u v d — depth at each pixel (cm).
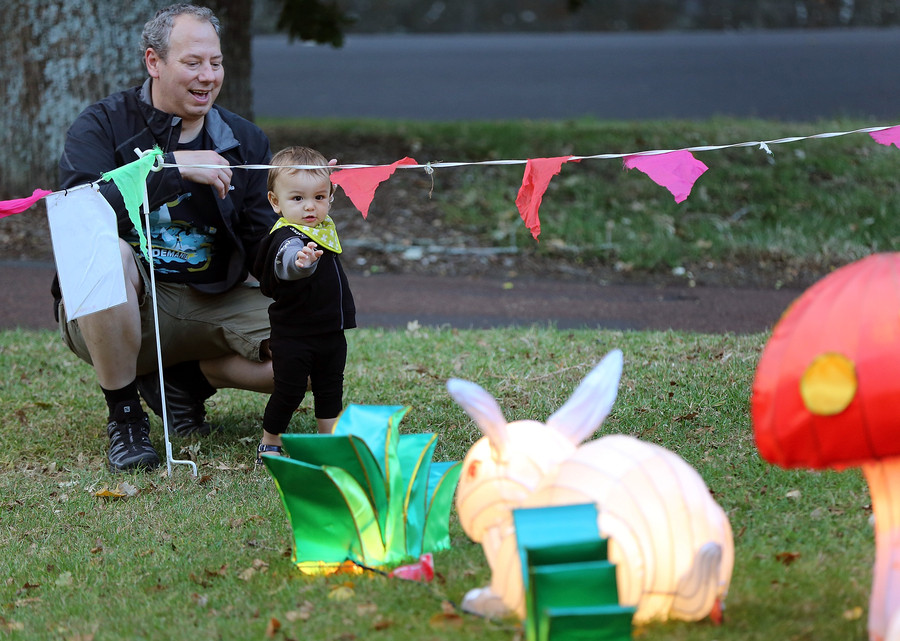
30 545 595
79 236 641
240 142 730
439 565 481
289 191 628
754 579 447
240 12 1703
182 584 510
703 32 4188
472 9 4647
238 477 676
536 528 370
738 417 711
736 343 938
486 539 415
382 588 454
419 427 750
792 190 1631
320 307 647
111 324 682
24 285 1342
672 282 1394
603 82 2994
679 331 1057
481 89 2970
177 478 686
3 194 1662
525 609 397
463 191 1714
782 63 3200
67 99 1616
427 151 1906
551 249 1509
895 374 330
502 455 414
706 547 373
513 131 2005
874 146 1766
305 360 654
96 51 1593
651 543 376
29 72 1612
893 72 2917
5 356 1005
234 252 727
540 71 3281
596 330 1070
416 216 1641
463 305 1265
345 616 435
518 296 1314
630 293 1331
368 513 475
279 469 467
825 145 1781
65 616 491
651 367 863
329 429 684
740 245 1483
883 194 1611
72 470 718
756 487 573
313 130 2098
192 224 711
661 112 2439
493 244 1548
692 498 385
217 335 731
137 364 744
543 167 557
